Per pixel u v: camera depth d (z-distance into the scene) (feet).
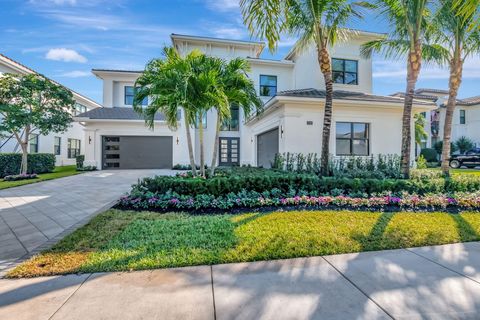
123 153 62.44
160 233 14.29
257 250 12.16
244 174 27.07
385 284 9.42
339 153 38.70
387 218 17.22
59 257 11.43
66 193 28.37
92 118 59.16
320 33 28.63
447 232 14.73
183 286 9.23
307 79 50.57
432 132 95.14
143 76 25.55
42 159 51.96
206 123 62.34
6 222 17.31
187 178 23.90
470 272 10.34
